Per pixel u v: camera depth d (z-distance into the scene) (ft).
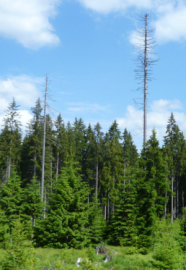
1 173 134.51
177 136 150.41
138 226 78.54
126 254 60.39
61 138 162.91
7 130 130.82
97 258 53.98
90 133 186.91
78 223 74.49
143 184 84.94
